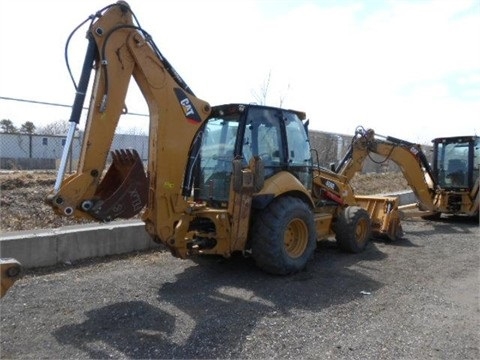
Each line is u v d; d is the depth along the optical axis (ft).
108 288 15.42
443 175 36.06
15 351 10.57
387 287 16.34
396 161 30.53
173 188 15.40
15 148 47.67
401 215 27.30
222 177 17.83
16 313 12.89
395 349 11.16
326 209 22.21
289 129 19.63
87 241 19.27
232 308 13.70
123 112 14.07
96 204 13.23
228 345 11.12
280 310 13.64
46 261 17.99
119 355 10.46
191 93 16.02
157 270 18.01
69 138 13.11
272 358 10.55
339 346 11.26
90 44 13.62
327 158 49.49
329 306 14.11
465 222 34.58
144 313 13.08
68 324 12.20
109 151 13.73
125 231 20.58
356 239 22.30
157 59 14.94
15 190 25.81
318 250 22.85
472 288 16.42
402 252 22.63
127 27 14.11
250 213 16.83
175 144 15.38
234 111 17.71
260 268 17.97
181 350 10.78
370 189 49.78
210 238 16.62
